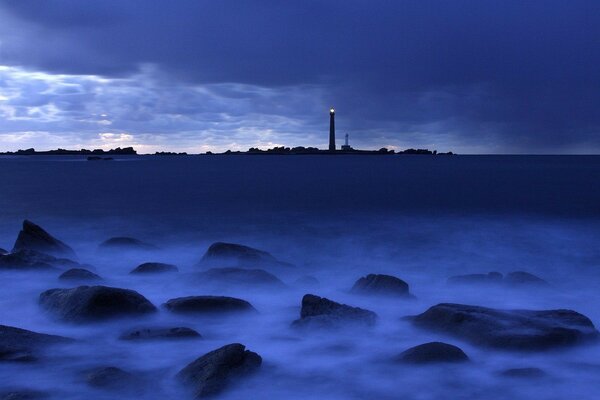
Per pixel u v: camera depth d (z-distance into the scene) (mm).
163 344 7777
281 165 129500
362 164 139750
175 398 6270
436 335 8078
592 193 37469
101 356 7422
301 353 7566
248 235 19672
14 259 12062
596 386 6570
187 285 11094
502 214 25609
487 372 6855
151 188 43844
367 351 7613
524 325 7863
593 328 7977
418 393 6426
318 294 10781
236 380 6469
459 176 65562
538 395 6359
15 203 30469
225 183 51094
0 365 6926
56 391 6406
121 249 15328
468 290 11383
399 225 22000
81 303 8797
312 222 22984
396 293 10375
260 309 9719
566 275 13836
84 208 28062
